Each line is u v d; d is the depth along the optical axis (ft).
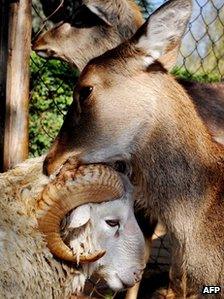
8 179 12.17
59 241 11.97
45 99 19.97
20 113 12.57
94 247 12.41
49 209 11.78
